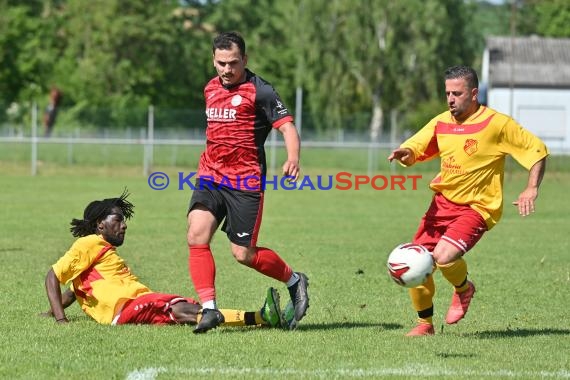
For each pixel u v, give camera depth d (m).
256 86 19.70
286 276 20.23
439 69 139.00
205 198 19.95
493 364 16.95
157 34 139.38
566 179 89.69
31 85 133.00
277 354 17.62
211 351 17.77
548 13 169.88
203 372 16.11
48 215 51.03
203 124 94.31
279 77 153.25
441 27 138.12
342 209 58.72
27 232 42.56
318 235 43.12
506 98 123.31
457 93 19.22
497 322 22.20
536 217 54.31
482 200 19.36
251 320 20.39
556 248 38.69
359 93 140.12
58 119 114.81
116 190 70.75
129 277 21.05
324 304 24.44
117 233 21.03
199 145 94.12
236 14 159.88
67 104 138.50
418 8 137.50
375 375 16.00
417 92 138.88
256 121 19.81
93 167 93.88
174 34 143.50
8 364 16.66
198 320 20.17
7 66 124.94
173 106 146.88
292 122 19.75
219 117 19.78
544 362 17.16
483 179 19.33
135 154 94.81
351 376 15.94
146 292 20.88
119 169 92.81
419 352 17.94
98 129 96.12
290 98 150.62
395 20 138.00
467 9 155.38
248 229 19.88
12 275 28.94
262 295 25.94
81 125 97.62
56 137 95.56
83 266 20.56
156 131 94.06
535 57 127.62
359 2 138.00
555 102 122.56
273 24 160.38
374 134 95.56
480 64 166.38
